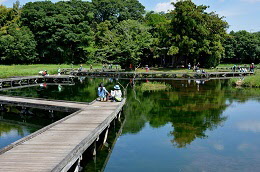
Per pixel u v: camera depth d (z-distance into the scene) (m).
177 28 45.09
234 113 17.38
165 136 12.70
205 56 50.09
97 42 61.31
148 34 45.38
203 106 19.62
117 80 38.59
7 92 27.16
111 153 10.62
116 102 17.08
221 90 27.77
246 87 30.22
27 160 7.53
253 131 13.43
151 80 37.56
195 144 11.61
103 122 11.59
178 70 44.56
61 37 59.41
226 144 11.55
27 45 55.22
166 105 20.16
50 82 37.09
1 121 15.89
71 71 44.25
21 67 47.97
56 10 60.09
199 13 44.44
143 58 50.66
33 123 15.45
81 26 60.66
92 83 35.22
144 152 10.71
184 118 16.19
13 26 56.50
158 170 9.05
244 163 9.60
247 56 71.31
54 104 16.67
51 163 7.32
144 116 16.84
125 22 46.12
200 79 38.44
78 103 16.88
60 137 9.67
